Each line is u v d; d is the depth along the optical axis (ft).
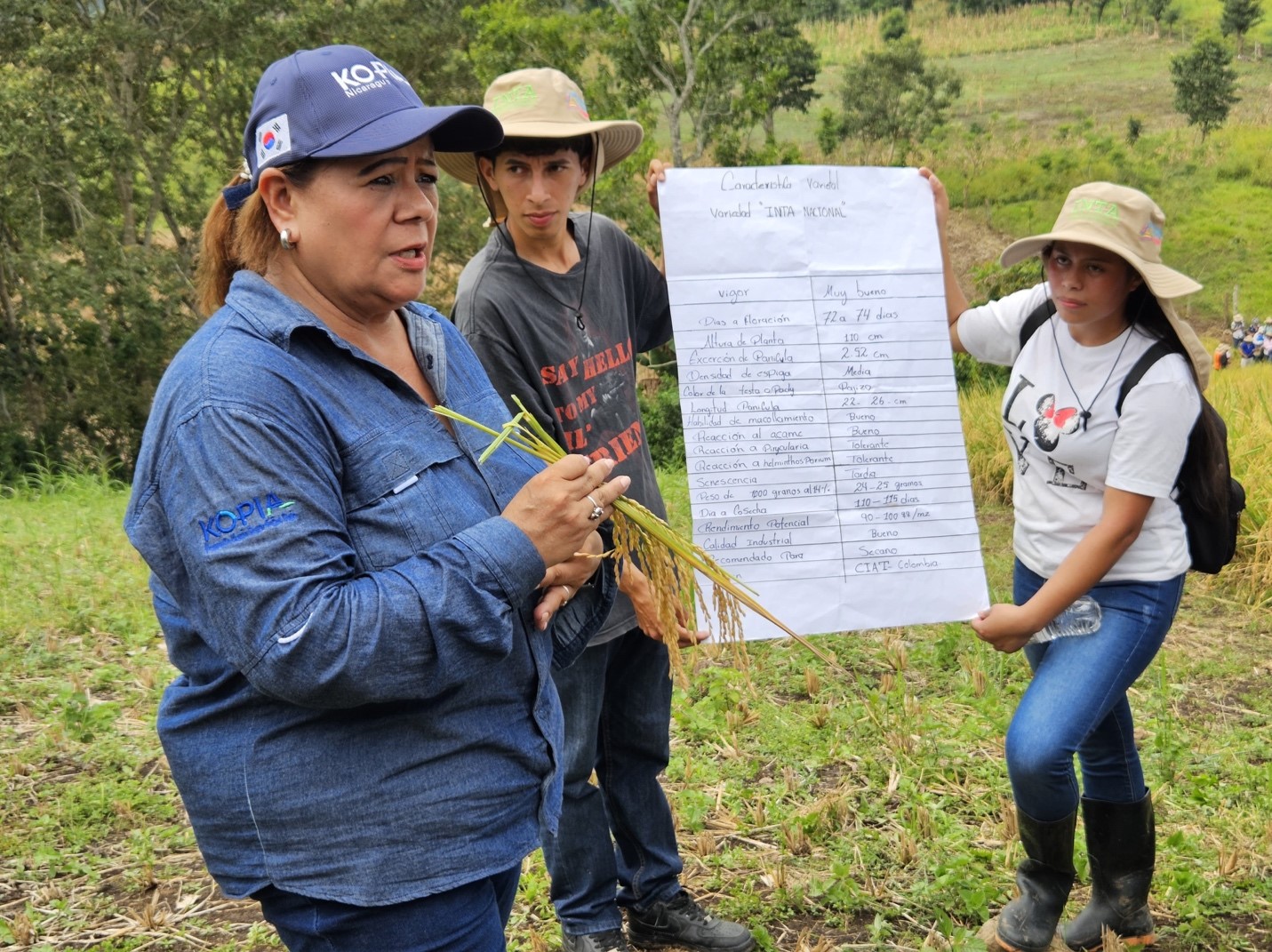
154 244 120.47
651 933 11.14
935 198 10.10
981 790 13.94
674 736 15.61
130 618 20.49
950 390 9.97
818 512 9.75
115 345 111.45
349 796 6.10
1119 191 9.34
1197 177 169.89
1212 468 9.77
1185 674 18.02
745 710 16.12
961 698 16.67
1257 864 12.37
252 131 6.32
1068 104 199.93
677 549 7.75
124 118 119.24
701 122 105.91
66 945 11.34
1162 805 13.64
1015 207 166.50
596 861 10.42
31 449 105.91
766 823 13.32
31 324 112.78
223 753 6.23
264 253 6.51
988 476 34.17
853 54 234.58
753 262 9.73
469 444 6.91
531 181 9.51
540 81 9.63
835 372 9.80
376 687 5.75
